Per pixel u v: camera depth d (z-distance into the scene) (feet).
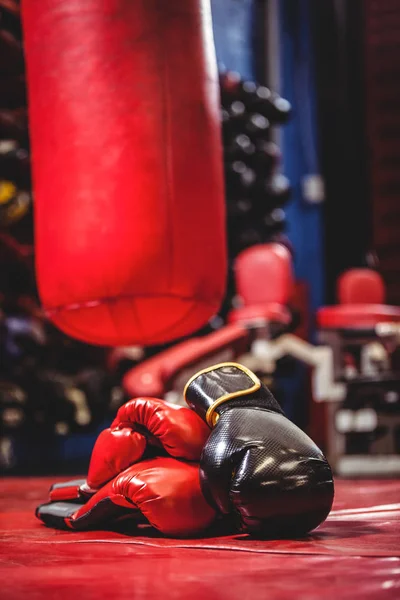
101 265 10.32
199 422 8.54
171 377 18.24
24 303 23.73
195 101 10.76
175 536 8.25
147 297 10.45
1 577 6.22
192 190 10.62
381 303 20.74
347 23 34.58
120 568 6.55
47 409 23.09
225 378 8.61
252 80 33.83
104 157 10.35
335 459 20.21
